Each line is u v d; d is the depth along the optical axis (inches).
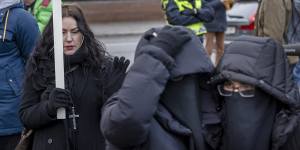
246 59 146.4
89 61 193.9
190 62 144.0
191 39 146.2
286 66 148.3
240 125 144.0
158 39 143.6
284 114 145.6
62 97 186.9
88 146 191.8
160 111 144.9
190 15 362.0
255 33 321.4
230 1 464.8
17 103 235.0
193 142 143.9
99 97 192.9
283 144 144.8
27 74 195.9
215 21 463.2
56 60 187.8
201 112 148.0
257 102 145.6
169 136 143.7
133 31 855.7
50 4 303.3
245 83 144.3
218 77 146.4
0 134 233.8
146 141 143.2
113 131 140.3
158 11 967.0
